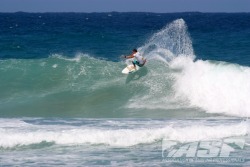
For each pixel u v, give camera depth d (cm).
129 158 4712
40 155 4797
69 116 6681
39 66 8331
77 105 7244
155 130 5388
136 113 6819
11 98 7531
